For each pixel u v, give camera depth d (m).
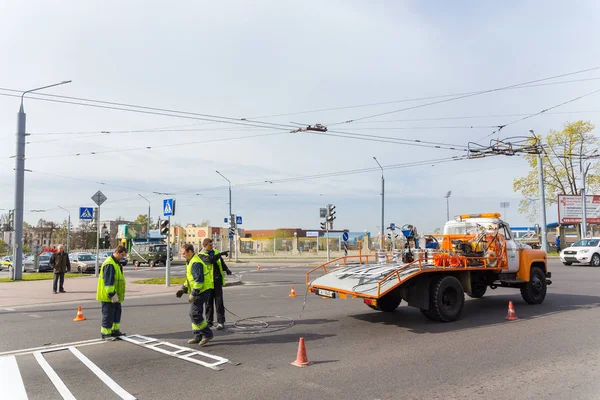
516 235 14.13
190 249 7.77
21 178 21.80
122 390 5.18
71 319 10.49
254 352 6.87
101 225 29.00
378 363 6.19
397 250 11.53
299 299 13.40
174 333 8.43
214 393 5.04
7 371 6.03
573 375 5.55
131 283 19.64
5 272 35.09
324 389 5.13
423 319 9.52
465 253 10.20
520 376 5.54
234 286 18.30
